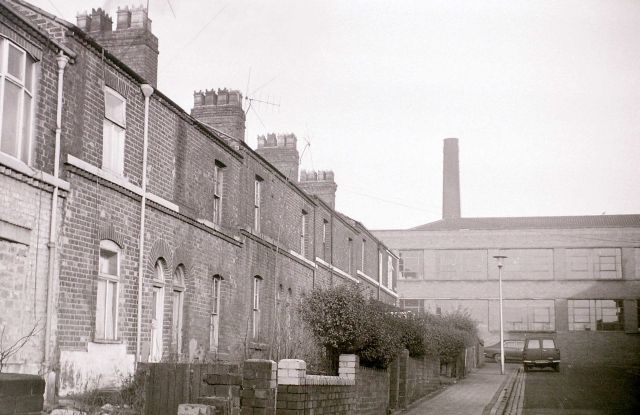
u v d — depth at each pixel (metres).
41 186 11.88
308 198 27.83
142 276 15.05
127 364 14.39
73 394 12.15
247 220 21.50
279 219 24.53
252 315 21.83
